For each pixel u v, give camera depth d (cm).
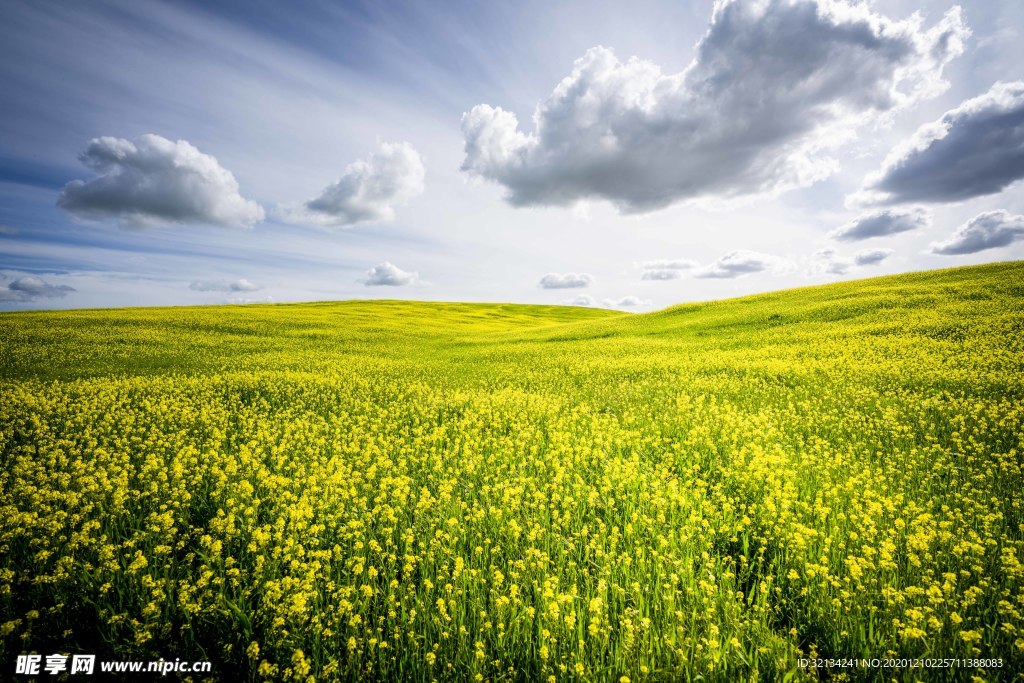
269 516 603
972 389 1245
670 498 645
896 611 403
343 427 1095
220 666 373
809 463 766
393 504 644
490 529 579
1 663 368
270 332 3603
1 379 1650
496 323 6259
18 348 2277
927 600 418
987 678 344
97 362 2067
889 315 2577
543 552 516
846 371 1583
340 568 484
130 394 1434
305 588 414
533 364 2252
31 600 434
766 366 1766
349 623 388
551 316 7738
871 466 781
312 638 384
